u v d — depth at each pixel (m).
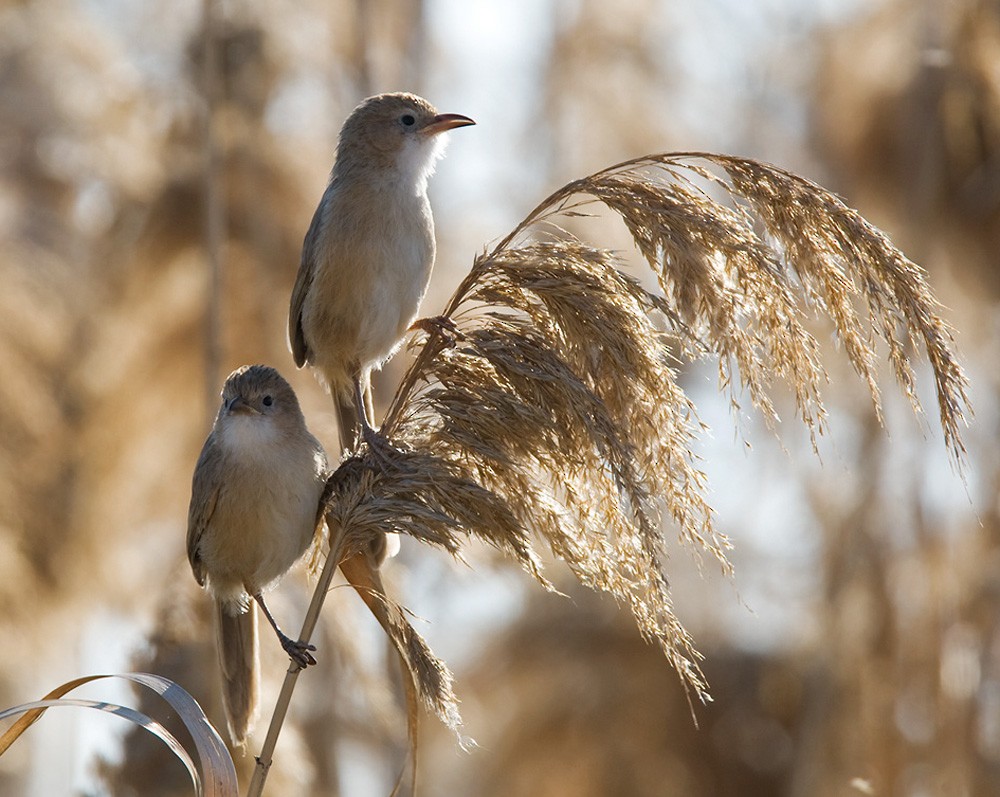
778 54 16.25
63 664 14.10
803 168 15.51
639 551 5.62
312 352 7.58
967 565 13.06
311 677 11.30
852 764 13.55
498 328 5.88
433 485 5.70
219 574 6.99
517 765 18.80
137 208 14.59
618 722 18.64
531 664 18.83
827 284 5.54
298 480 6.80
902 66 14.33
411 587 11.77
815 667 14.36
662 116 17.06
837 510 13.77
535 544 5.88
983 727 12.47
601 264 5.89
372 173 7.41
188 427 14.48
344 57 13.84
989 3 13.68
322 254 7.39
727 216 5.68
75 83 16.39
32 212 15.73
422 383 6.01
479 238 15.28
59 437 13.93
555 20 17.36
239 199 14.02
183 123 14.16
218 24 13.55
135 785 8.84
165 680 5.47
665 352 5.72
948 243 14.16
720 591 17.75
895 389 12.90
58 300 14.62
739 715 18.45
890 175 14.70
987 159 14.02
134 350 14.38
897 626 13.21
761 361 5.53
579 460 5.68
